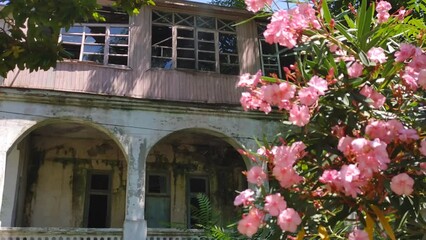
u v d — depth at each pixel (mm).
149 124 11047
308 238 3156
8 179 10977
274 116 11820
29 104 10438
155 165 12969
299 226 2900
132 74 11391
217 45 12438
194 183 13180
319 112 3109
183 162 13211
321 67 3215
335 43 3330
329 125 3080
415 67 3029
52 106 10578
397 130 2818
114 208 12383
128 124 10906
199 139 12953
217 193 13211
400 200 2854
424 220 3109
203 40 12422
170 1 12109
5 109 10258
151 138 10953
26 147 11984
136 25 11883
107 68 11266
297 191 2943
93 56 11461
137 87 11297
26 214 11688
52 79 10805
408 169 2816
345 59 3355
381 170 2709
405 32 3646
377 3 3807
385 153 2531
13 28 5691
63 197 12117
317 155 3006
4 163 9867
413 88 3070
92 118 10727
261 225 2803
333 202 2934
